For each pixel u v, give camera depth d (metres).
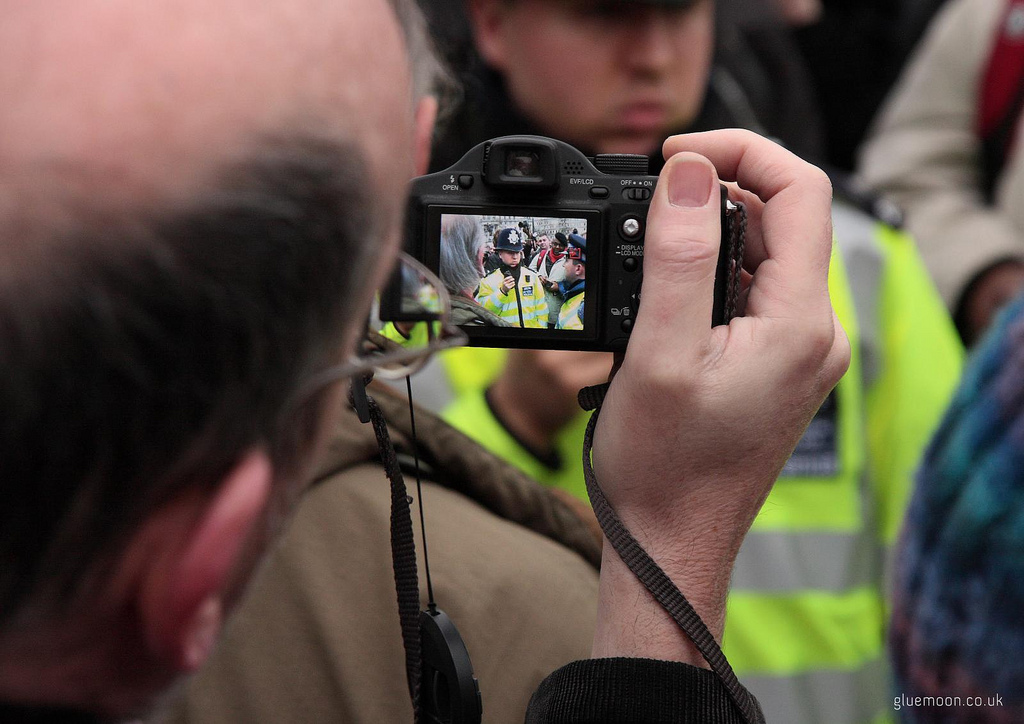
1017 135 3.71
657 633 1.15
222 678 1.22
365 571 1.28
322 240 0.70
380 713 1.23
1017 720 1.24
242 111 0.68
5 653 0.70
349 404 1.36
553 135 2.74
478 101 2.37
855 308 2.64
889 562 2.55
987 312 3.53
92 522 0.65
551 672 1.27
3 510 0.63
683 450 1.16
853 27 4.64
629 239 1.30
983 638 1.25
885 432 2.66
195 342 0.64
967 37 3.83
